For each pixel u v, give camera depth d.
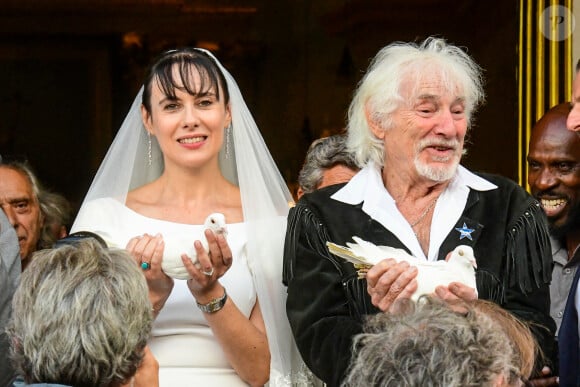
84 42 10.48
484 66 8.76
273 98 10.34
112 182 4.68
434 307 2.98
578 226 5.19
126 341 3.10
